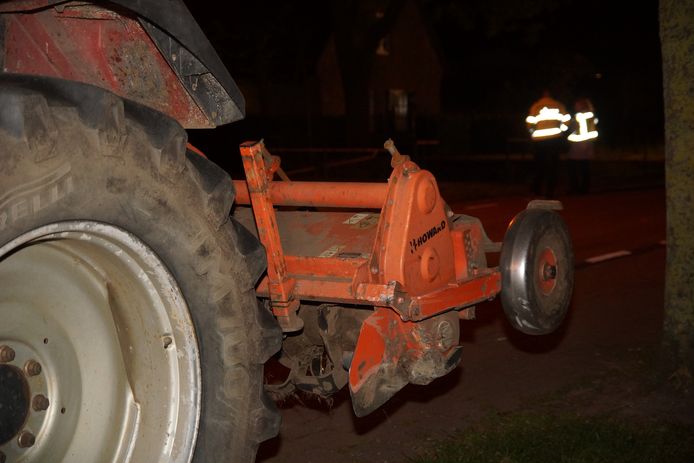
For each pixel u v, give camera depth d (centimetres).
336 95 3594
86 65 285
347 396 525
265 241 322
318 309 355
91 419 263
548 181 1738
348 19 2409
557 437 452
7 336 242
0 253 208
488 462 425
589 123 1794
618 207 1540
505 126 3775
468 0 2408
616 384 542
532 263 378
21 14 268
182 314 262
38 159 211
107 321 270
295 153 2594
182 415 265
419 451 448
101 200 230
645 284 844
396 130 3659
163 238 251
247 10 2644
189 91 291
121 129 231
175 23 262
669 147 518
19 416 243
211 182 265
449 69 4166
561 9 3475
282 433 474
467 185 2061
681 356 527
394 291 319
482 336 659
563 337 652
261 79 3131
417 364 345
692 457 427
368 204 342
